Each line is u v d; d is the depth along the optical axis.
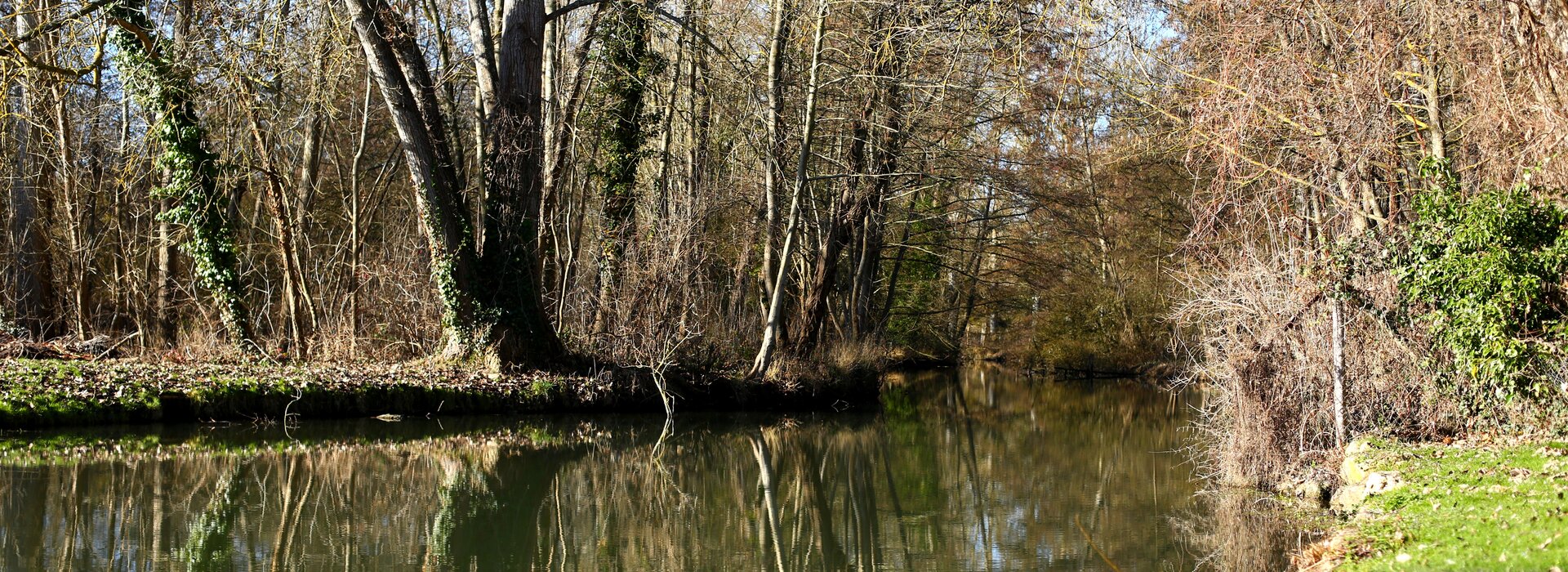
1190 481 13.55
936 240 32.12
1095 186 30.17
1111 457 16.62
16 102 21.33
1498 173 11.41
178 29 17.97
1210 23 14.11
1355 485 10.34
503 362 19.47
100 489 11.92
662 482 14.30
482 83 19.80
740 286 23.34
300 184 24.36
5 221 23.30
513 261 19.58
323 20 18.36
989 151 26.47
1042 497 13.20
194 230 20.16
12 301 21.17
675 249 20.77
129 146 21.06
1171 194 28.27
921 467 16.08
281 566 9.36
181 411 16.19
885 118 22.78
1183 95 16.19
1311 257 11.88
